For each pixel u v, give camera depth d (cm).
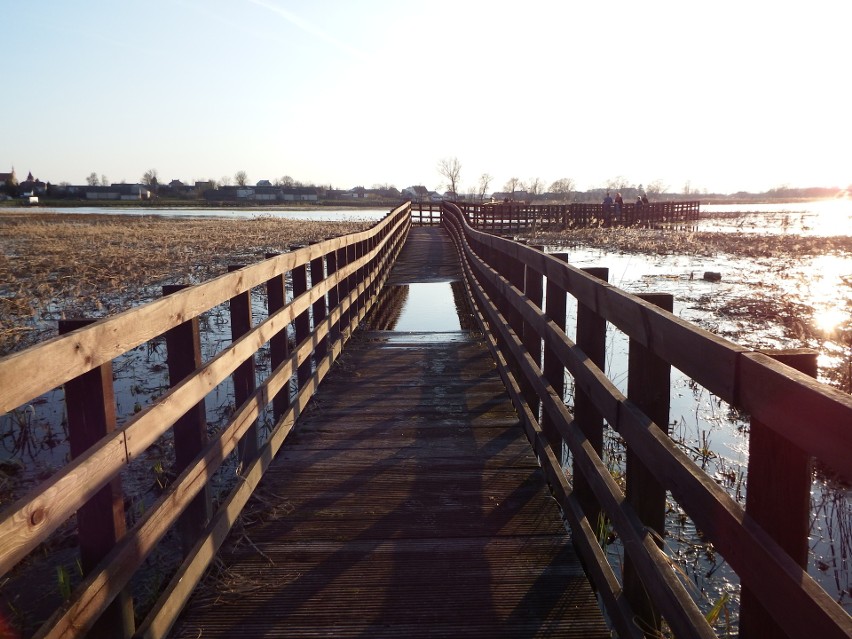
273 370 484
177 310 293
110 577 223
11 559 165
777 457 159
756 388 160
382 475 451
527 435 516
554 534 371
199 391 311
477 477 447
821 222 5147
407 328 1022
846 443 124
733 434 598
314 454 490
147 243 2564
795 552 158
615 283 1545
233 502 360
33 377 183
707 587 360
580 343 359
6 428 604
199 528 323
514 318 633
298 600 310
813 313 1125
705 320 1072
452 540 364
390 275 1645
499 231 3525
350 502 411
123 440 231
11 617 322
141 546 248
